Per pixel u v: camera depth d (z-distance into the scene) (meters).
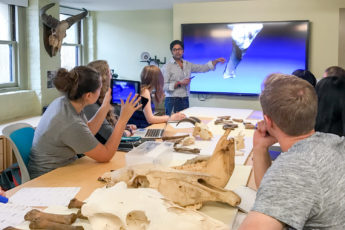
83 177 1.68
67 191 1.49
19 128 2.08
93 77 1.86
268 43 5.59
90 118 2.46
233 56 5.79
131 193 1.09
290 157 0.90
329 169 0.87
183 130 2.77
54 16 5.48
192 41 5.94
